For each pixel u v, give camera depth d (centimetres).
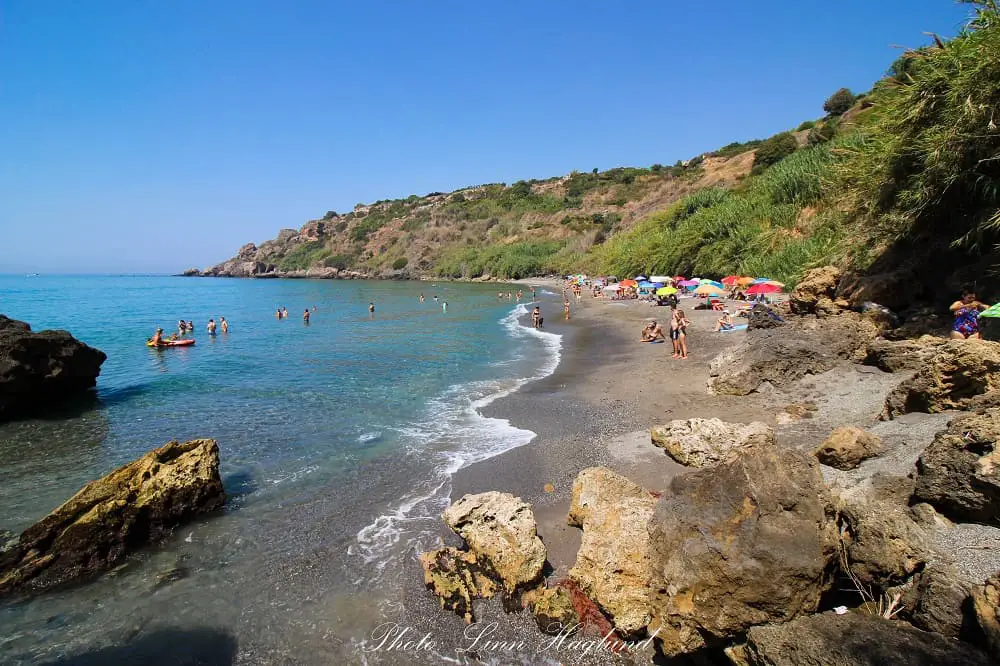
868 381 1039
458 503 641
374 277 12181
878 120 1653
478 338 2767
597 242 8800
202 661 505
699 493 505
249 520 768
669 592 459
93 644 532
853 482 587
